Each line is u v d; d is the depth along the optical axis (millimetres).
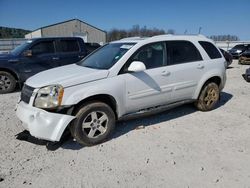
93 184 2910
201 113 5418
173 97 4750
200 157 3508
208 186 2867
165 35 4770
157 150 3711
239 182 2939
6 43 26859
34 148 3773
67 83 3570
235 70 13562
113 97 3898
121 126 4645
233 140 4070
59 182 2945
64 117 3496
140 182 2945
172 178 3020
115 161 3408
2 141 3984
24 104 3754
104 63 4250
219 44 35375
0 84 7539
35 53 7914
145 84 4246
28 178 3020
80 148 3779
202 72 5113
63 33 43156
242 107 5922
